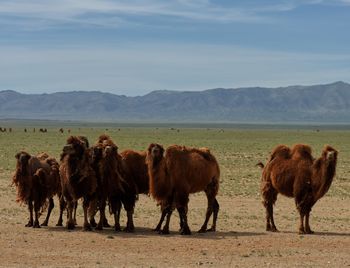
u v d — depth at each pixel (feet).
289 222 86.69
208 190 79.20
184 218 74.43
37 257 58.75
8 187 123.13
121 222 83.76
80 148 74.28
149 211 94.58
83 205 75.61
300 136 485.97
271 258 59.98
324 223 85.61
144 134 486.38
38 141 331.57
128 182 76.43
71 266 55.16
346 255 61.82
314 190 75.82
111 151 74.74
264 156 232.12
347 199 115.55
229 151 264.72
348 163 206.08
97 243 66.54
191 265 56.24
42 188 77.10
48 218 80.02
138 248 63.98
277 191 78.89
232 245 66.44
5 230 74.33
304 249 64.69
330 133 586.86
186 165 75.15
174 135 470.80
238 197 114.73
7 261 56.85
